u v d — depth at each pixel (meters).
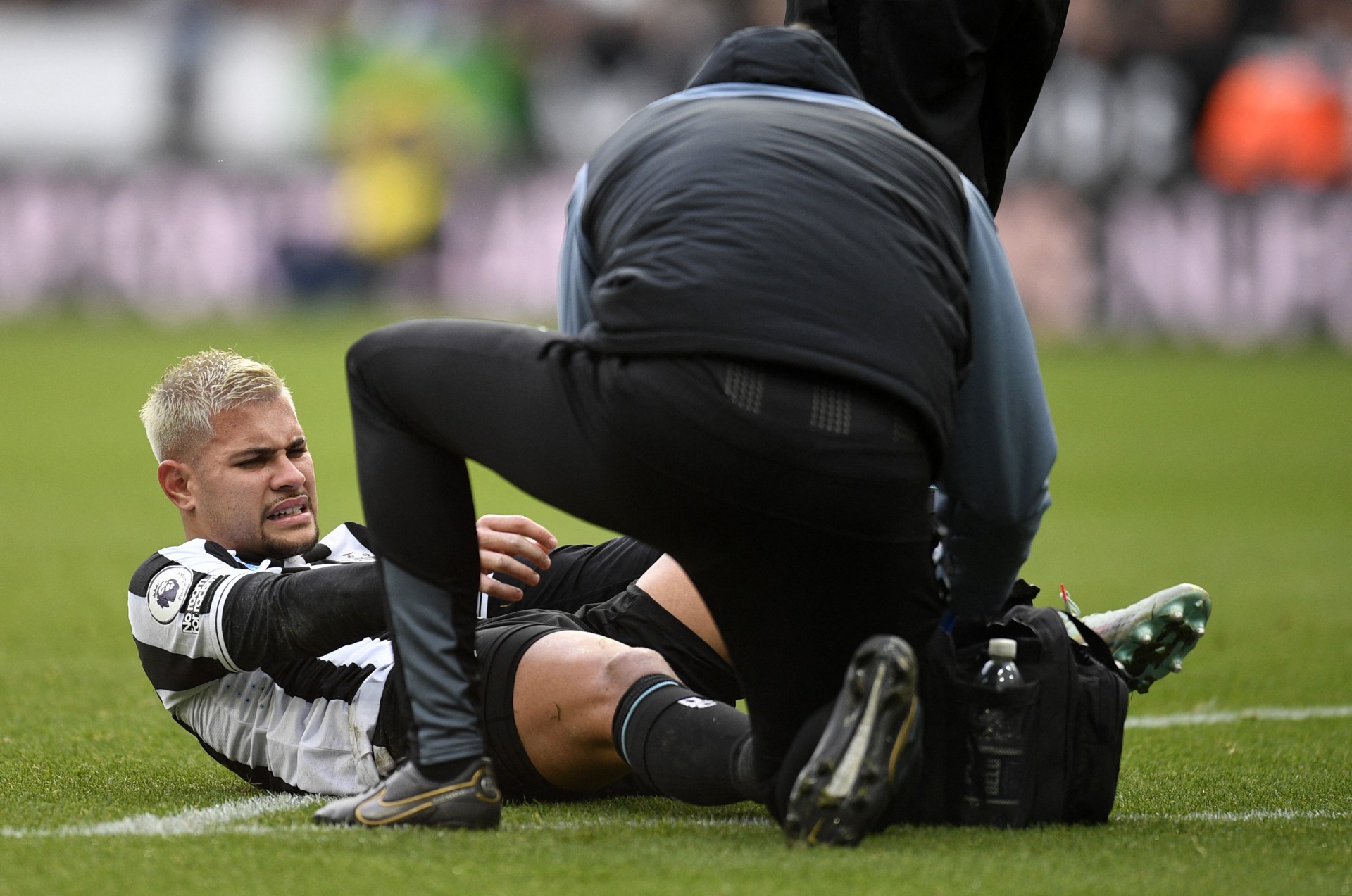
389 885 7.61
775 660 8.13
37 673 16.59
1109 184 65.88
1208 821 9.55
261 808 9.73
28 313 70.69
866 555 7.88
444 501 8.55
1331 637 19.80
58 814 9.61
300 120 70.06
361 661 10.18
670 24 69.44
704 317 7.66
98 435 46.75
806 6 10.68
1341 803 10.38
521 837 8.62
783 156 8.03
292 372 55.97
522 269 69.94
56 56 69.56
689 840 8.66
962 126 10.93
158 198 70.31
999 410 8.45
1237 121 64.81
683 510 7.79
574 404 7.95
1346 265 65.06
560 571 11.73
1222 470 41.78
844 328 7.73
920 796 8.97
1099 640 9.86
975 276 8.46
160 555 10.31
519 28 69.44
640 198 8.14
